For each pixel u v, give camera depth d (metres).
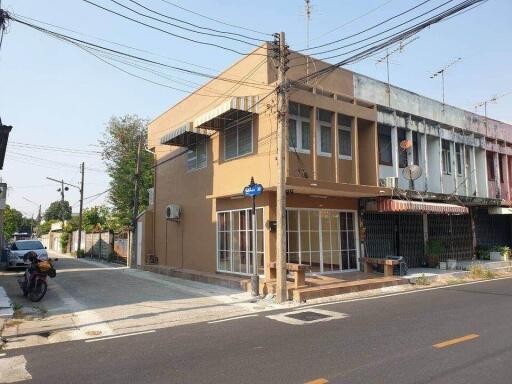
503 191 23.94
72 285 15.33
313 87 14.66
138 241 23.70
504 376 5.29
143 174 33.19
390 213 18.11
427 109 19.66
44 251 21.97
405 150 18.20
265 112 13.97
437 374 5.39
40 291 11.90
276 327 8.51
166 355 6.71
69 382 5.60
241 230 15.38
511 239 25.80
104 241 31.77
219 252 16.58
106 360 6.56
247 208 15.05
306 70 14.84
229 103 13.58
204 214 17.62
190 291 13.66
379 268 16.31
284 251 11.70
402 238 18.45
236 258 15.57
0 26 9.11
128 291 13.79
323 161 15.15
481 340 6.98
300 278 12.58
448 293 12.63
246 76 15.04
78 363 6.45
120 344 7.54
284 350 6.73
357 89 16.66
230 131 15.95
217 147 16.69
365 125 16.53
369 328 8.08
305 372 5.62
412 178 16.66
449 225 21.27
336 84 15.85
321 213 15.66
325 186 13.72
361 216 16.80
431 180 19.48
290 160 14.15
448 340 7.00
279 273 11.58
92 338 8.05
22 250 21.91
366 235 16.91
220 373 5.73
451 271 17.39
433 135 19.39
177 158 20.38
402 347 6.66
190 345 7.29
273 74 14.16
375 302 11.24
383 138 17.34
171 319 9.62
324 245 15.61
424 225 19.67
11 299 12.15
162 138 18.11
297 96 13.59
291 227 14.68
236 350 6.85
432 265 18.70
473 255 22.45
